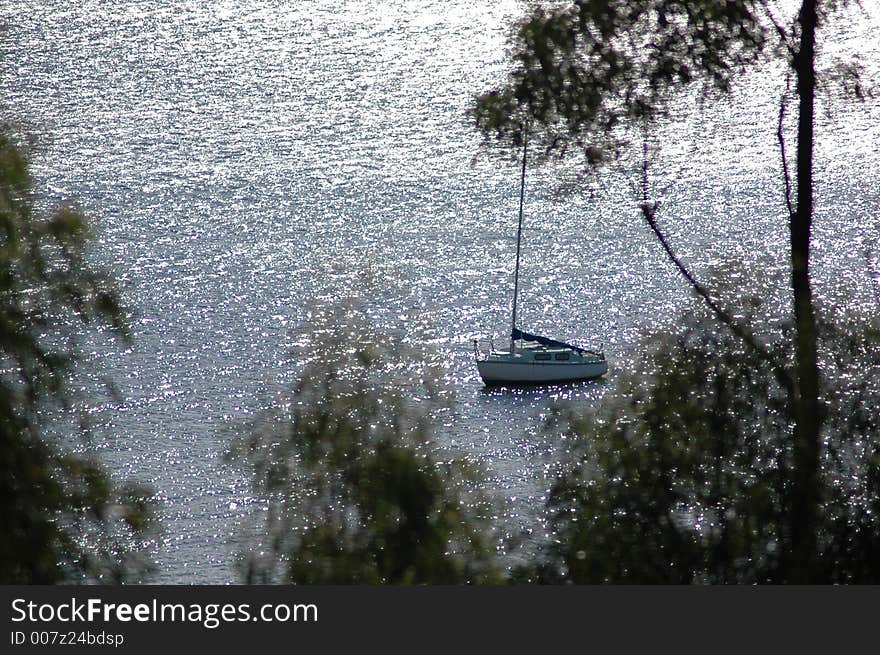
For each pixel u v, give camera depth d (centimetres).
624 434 9531
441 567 8962
